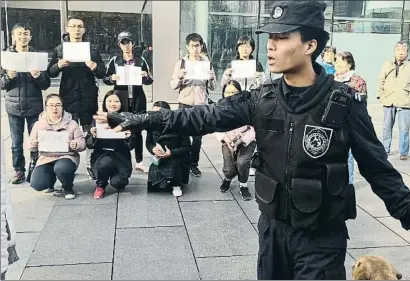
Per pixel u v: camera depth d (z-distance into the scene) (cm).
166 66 1002
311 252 175
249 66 520
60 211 406
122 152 458
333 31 1032
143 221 388
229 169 457
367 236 362
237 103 184
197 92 527
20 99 469
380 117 857
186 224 383
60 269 304
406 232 370
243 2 1008
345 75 469
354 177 508
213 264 315
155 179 455
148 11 1052
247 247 342
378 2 1037
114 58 512
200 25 1011
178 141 452
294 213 173
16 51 471
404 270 306
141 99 519
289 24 163
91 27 1110
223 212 412
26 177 494
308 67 170
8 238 220
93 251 331
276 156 175
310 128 168
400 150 594
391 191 177
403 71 589
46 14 1118
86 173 524
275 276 184
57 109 436
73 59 477
